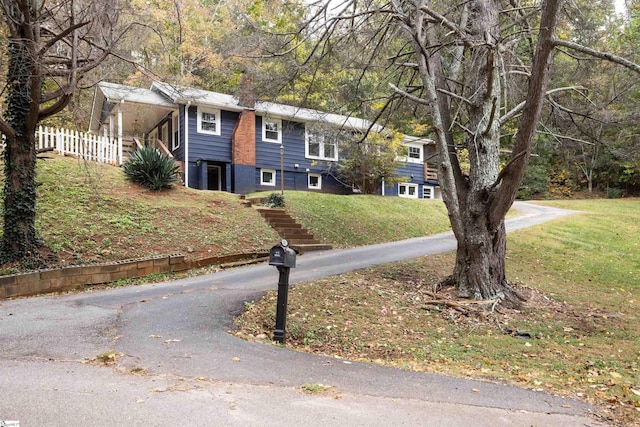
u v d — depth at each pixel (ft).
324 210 58.54
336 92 42.86
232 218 46.19
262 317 22.17
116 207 41.14
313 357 16.61
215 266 36.06
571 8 31.19
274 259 19.38
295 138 75.77
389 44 35.86
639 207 82.99
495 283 28.60
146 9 41.06
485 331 23.18
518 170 25.73
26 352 15.29
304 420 10.67
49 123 67.92
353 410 11.53
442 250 43.83
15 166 30.17
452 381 14.88
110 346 16.30
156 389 12.20
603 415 12.44
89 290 28.25
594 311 27.89
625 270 39.24
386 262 37.60
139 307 23.00
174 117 70.28
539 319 25.86
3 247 29.32
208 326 19.76
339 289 27.91
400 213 65.57
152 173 49.16
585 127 36.22
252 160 70.28
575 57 32.24
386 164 74.64
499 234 28.94
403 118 44.91
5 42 30.63
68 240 33.37
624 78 34.12
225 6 71.77
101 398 11.41
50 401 11.07
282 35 32.22
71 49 32.19
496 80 29.37
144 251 34.78
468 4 30.58
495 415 11.89
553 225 57.98
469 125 30.55
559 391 14.51
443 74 31.63
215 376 13.60
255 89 36.96
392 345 20.06
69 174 45.70
